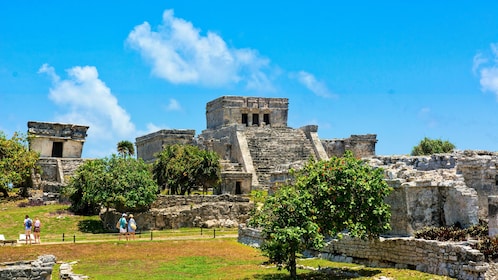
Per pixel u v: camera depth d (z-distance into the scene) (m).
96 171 49.72
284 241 23.45
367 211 25.17
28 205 55.34
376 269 25.67
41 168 68.12
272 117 87.69
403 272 24.03
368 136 85.19
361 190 25.17
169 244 38.31
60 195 56.88
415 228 27.25
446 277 22.23
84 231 46.38
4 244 37.72
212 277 26.31
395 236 27.28
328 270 26.39
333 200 24.98
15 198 59.66
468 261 21.59
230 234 44.66
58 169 68.31
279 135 80.25
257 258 32.34
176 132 82.81
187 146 64.94
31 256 32.97
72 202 52.12
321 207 24.95
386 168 31.00
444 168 31.56
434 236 25.08
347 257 29.19
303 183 25.34
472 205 26.48
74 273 27.83
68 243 38.31
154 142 85.06
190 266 29.89
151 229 48.25
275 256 25.03
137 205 49.12
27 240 38.50
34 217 48.88
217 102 87.38
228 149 78.06
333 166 25.56
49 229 46.19
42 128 71.62
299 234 23.39
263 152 75.62
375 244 27.23
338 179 25.12
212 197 52.97
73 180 52.31
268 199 24.95
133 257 33.06
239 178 64.69
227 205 51.25
